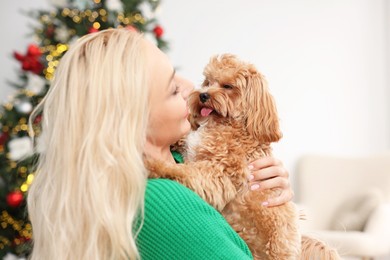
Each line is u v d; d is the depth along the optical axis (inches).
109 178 51.4
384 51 243.3
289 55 232.1
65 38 165.0
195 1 225.0
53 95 55.9
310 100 233.9
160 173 62.7
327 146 235.8
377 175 202.4
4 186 160.9
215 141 72.2
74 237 52.1
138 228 52.9
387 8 243.3
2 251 162.2
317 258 71.6
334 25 238.2
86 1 165.9
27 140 154.1
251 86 81.0
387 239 177.0
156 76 57.9
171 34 222.2
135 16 168.7
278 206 70.9
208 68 88.6
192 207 53.7
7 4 210.1
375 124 243.4
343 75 239.0
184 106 61.0
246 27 228.4
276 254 69.2
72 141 52.9
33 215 56.6
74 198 52.4
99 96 52.8
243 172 70.5
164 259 52.4
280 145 229.3
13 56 168.6
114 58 54.1
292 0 233.1
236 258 52.4
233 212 70.8
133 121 53.0
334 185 206.2
